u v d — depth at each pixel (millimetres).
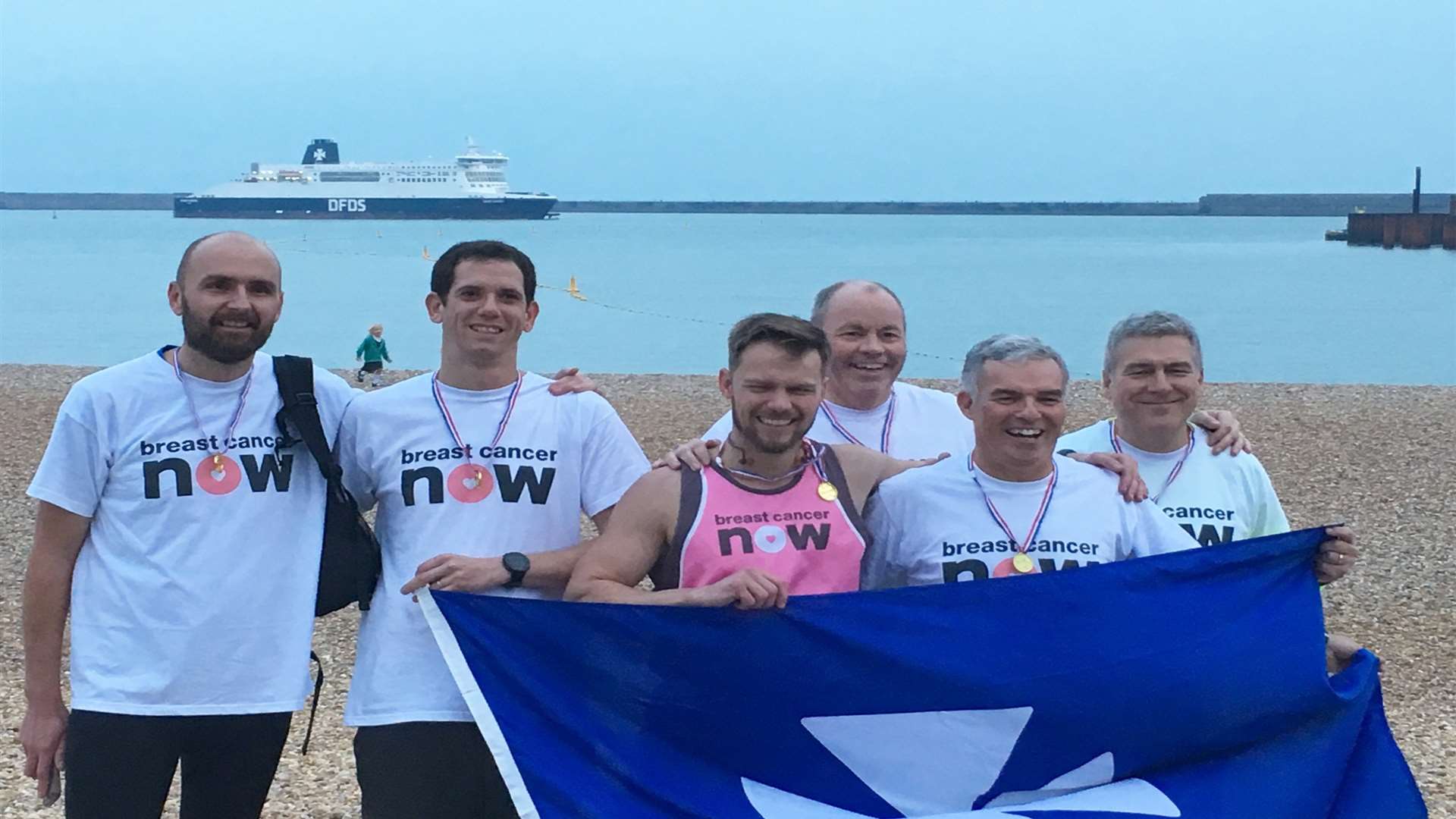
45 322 48250
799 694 3908
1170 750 4051
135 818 3904
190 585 3896
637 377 26250
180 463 3936
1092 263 96000
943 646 3941
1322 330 44031
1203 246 136000
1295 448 17938
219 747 3988
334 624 9211
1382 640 9102
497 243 4105
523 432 4062
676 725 3891
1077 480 4148
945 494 4098
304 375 4113
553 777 3768
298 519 4035
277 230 150000
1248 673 4062
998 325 45844
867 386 4875
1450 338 41281
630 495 3916
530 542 4008
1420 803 4203
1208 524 4457
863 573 4191
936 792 3961
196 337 3926
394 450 4035
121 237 151125
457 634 3834
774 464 3924
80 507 3945
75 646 3914
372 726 3904
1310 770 4125
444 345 4113
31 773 4000
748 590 3729
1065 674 3969
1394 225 103438
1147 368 4430
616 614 3826
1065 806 3973
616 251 119125
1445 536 12688
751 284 70688
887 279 75188
